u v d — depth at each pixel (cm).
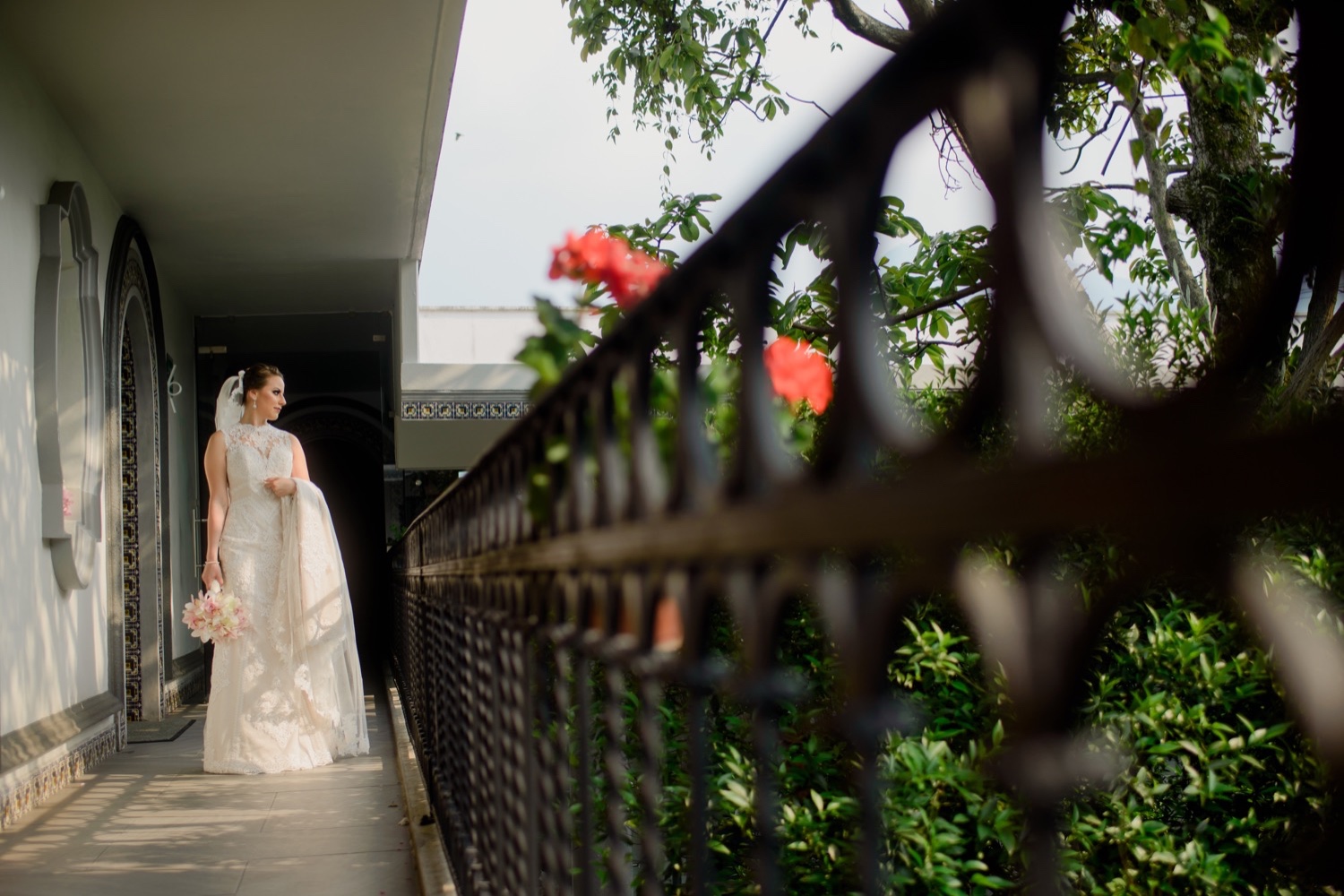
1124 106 402
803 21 616
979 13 51
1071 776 51
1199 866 200
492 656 271
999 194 52
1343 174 41
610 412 135
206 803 555
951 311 338
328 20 606
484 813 300
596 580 146
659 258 409
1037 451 50
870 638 67
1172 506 42
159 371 956
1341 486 35
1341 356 192
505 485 234
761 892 91
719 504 91
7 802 507
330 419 1372
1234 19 303
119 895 401
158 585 899
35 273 601
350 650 693
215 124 729
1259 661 208
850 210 67
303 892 403
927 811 203
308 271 1106
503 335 1112
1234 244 296
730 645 235
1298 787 201
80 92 662
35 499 573
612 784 154
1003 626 54
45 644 586
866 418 67
